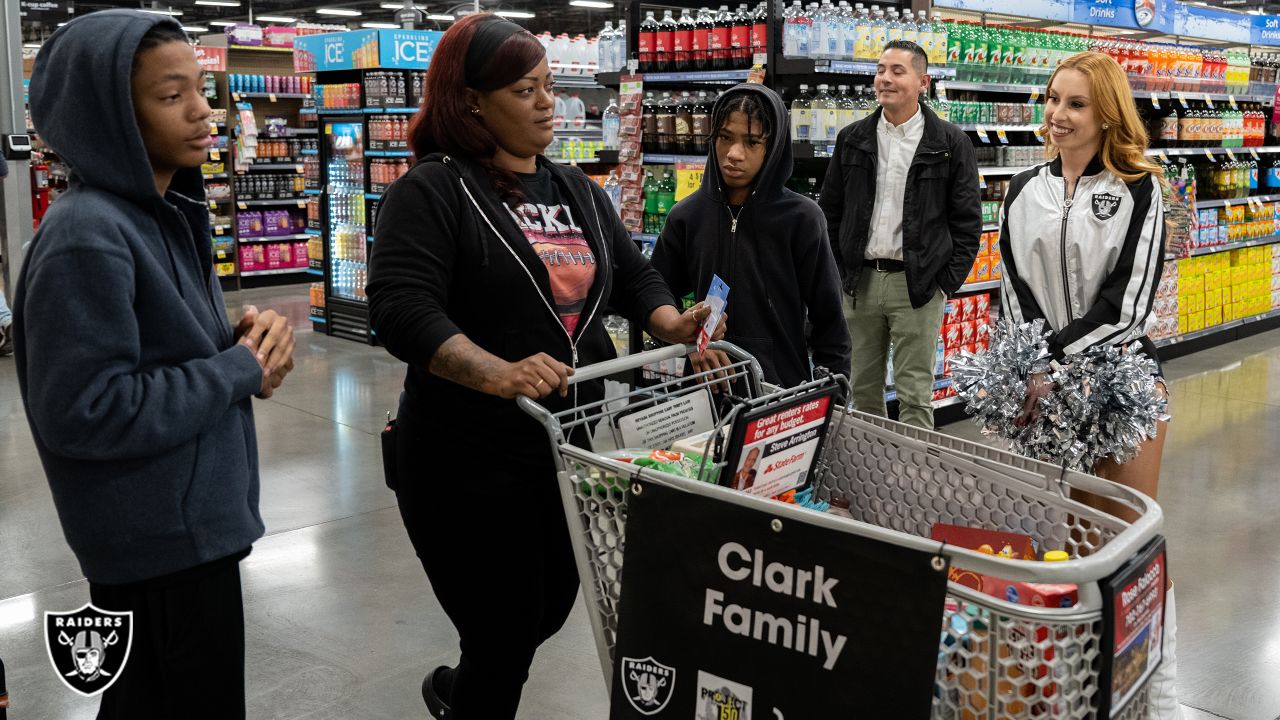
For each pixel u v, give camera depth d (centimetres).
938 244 444
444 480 212
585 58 837
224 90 1148
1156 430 267
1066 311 281
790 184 527
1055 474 180
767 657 158
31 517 435
